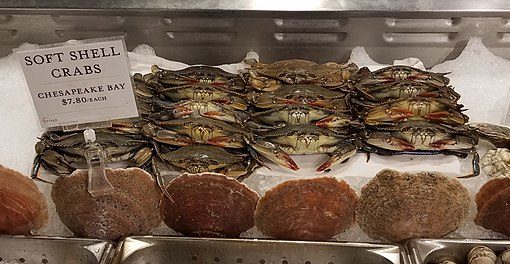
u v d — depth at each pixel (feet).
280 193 1.39
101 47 1.25
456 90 1.82
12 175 1.40
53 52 1.25
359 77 1.80
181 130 1.57
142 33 1.85
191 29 1.83
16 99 1.75
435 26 1.81
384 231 1.43
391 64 1.90
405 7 1.74
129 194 1.40
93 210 1.40
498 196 1.40
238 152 1.57
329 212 1.40
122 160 1.53
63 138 1.53
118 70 1.29
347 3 1.77
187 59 1.92
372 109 1.66
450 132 1.56
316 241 1.40
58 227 1.49
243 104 1.72
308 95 1.71
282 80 1.79
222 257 1.41
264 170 1.54
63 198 1.41
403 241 1.44
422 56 1.90
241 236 1.47
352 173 1.54
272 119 1.65
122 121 1.57
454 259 1.39
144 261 1.39
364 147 1.59
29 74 1.28
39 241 1.40
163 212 1.44
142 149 1.52
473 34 1.84
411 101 1.65
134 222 1.43
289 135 1.54
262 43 1.86
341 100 1.73
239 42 1.87
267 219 1.42
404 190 1.39
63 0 1.75
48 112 1.34
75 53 1.26
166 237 1.39
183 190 1.40
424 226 1.41
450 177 1.41
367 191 1.41
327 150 1.56
